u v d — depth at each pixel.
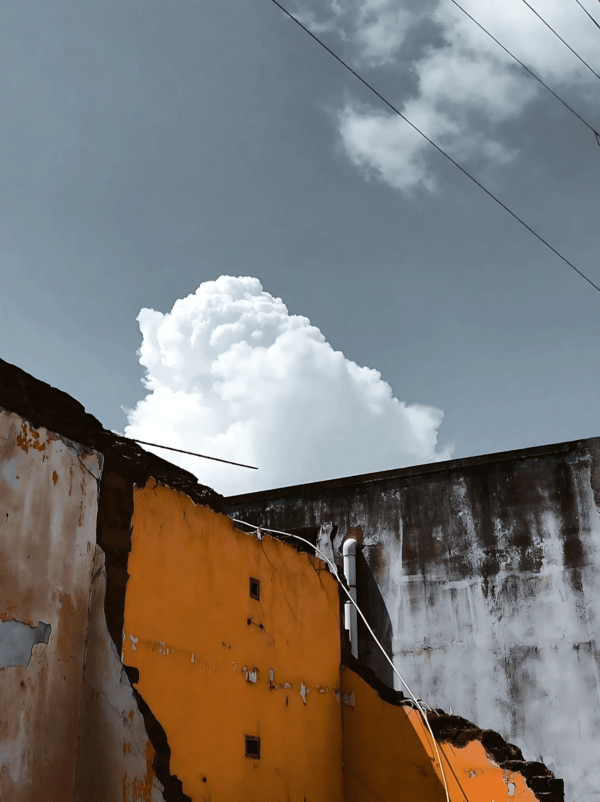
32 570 7.72
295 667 11.75
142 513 9.33
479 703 13.88
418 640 14.76
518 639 13.96
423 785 11.71
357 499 16.39
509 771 11.19
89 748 7.89
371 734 12.37
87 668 8.22
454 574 14.91
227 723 9.95
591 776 12.66
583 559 13.91
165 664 9.09
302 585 12.53
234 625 10.56
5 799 6.98
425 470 15.88
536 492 14.72
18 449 7.82
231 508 17.66
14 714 7.23
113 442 9.23
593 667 13.21
